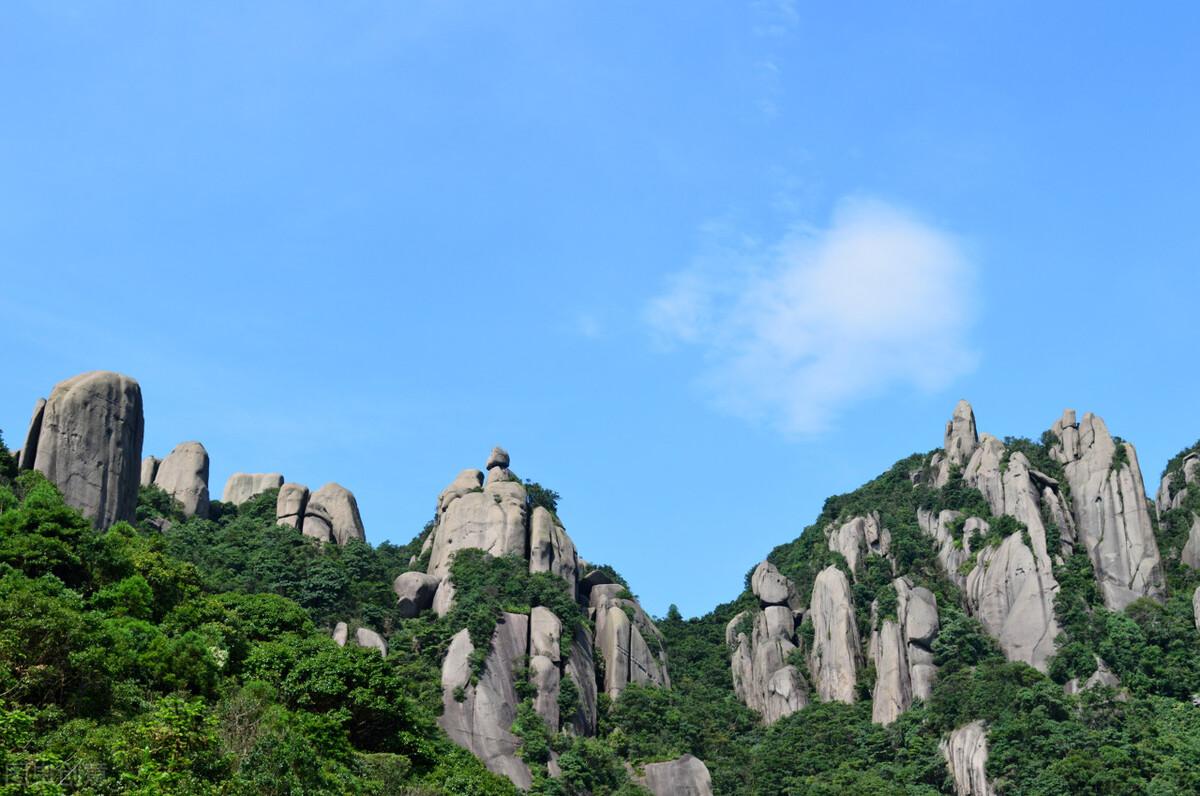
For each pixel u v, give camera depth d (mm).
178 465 146125
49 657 65188
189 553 129000
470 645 131750
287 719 76875
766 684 158375
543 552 149375
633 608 153500
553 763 125125
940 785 136875
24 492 99938
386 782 79562
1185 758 128875
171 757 59188
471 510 152250
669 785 129750
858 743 145000
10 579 77188
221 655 82188
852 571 171250
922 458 195000
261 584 128250
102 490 107438
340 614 132250
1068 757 128375
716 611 179750
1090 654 146500
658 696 142625
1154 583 162375
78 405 108812
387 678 89250
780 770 139500
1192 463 181875
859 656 158875
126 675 70812
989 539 167375
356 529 151375
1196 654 146750
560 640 137875
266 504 150250
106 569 86125
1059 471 176125
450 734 123062
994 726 137375
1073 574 160000
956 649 154000
